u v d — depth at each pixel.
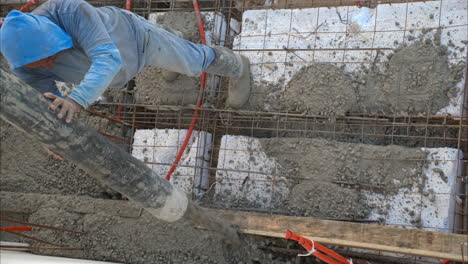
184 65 3.15
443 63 3.43
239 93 3.85
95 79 2.13
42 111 1.93
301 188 3.58
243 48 4.02
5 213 4.25
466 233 3.41
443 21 3.48
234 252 3.46
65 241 3.84
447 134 3.53
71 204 3.87
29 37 2.14
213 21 4.11
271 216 3.27
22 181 4.35
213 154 4.13
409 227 3.32
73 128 2.08
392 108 3.54
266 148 3.76
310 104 3.71
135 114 4.32
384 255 3.41
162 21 4.26
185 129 4.05
